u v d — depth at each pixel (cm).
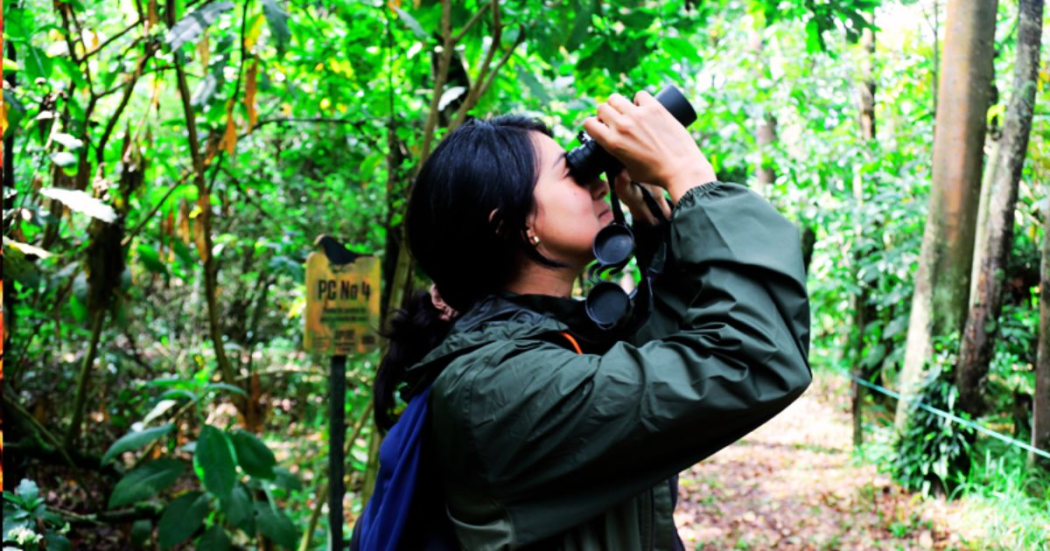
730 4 466
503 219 87
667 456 78
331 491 216
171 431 230
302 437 531
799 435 497
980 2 276
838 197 449
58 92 197
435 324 98
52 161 205
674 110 92
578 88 290
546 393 75
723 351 73
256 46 261
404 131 285
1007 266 287
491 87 282
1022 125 246
